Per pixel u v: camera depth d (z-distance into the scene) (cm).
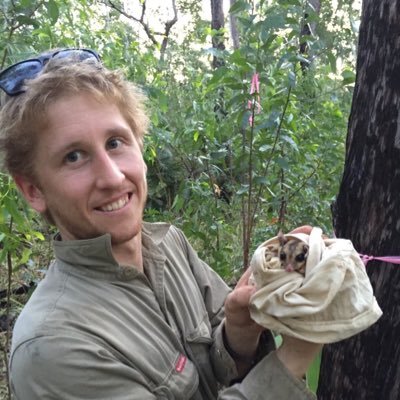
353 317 103
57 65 120
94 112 116
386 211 165
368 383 178
